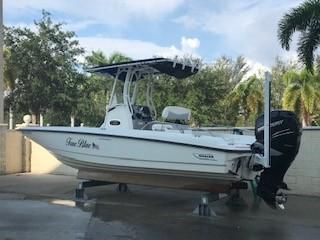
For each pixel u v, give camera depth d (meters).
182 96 34.47
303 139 12.02
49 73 32.53
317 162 11.88
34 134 11.45
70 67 33.56
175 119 10.91
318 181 11.87
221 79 41.09
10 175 15.49
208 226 8.38
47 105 32.94
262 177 9.23
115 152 10.29
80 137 10.72
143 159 9.98
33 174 15.82
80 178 11.23
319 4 18.38
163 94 31.16
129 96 10.92
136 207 10.04
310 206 10.48
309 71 19.17
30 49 32.53
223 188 9.52
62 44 33.56
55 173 15.88
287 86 38.62
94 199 10.95
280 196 9.19
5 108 33.56
